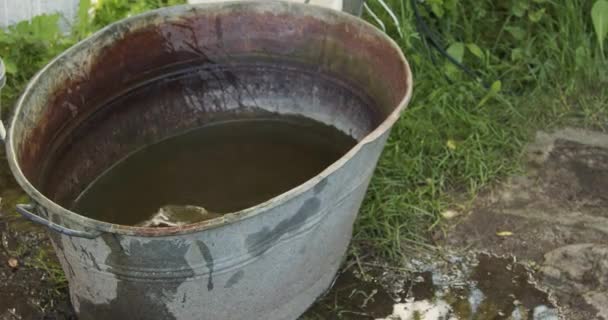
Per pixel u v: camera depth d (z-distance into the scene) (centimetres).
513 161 275
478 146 277
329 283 231
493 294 233
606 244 245
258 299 199
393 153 272
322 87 249
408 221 253
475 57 313
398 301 230
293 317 220
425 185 265
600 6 292
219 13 238
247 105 260
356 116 243
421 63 301
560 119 293
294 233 186
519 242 248
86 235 165
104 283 185
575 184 268
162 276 176
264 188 241
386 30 315
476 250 246
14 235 242
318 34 238
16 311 222
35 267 233
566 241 248
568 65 308
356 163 189
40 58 298
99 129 234
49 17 294
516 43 316
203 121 259
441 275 239
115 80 232
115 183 242
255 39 246
